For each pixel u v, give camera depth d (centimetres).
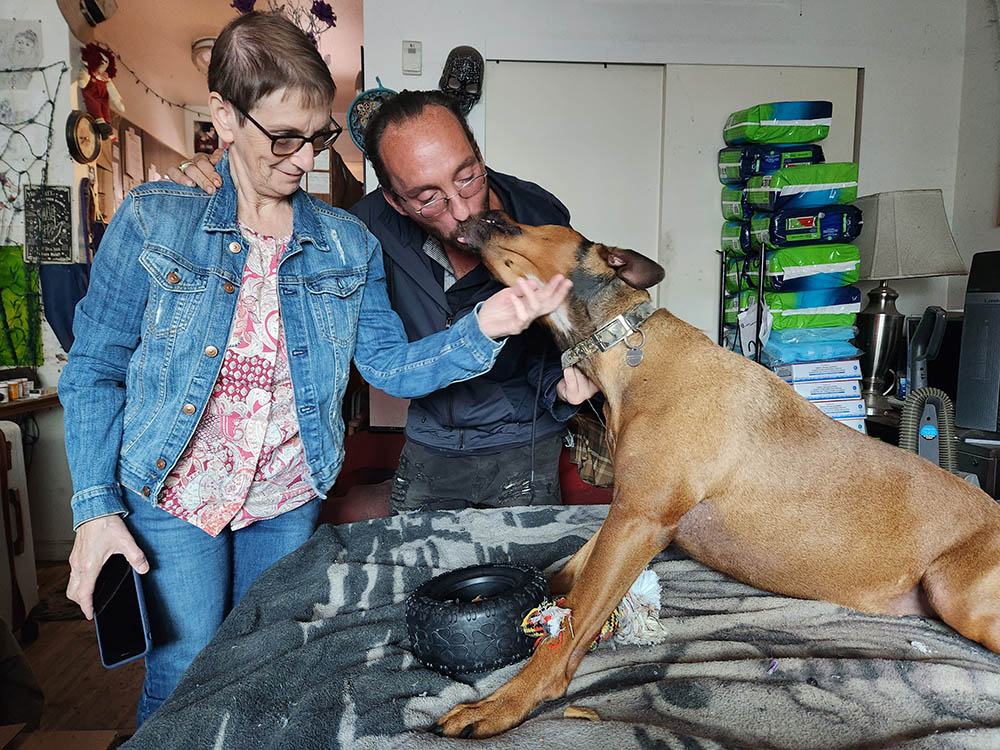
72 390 133
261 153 132
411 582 146
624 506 137
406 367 154
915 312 423
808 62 408
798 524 145
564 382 187
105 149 478
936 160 418
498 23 399
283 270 147
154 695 149
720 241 418
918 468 151
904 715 105
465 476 216
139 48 590
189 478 144
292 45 124
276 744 95
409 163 164
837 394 346
